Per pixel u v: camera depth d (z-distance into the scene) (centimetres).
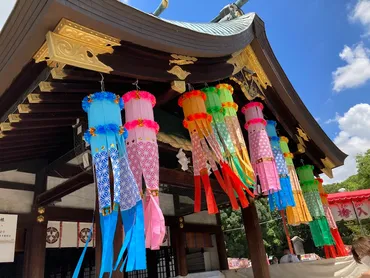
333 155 669
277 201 444
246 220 612
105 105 262
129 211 251
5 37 232
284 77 488
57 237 513
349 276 650
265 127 477
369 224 1577
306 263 713
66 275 986
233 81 456
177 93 325
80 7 207
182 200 754
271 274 752
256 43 429
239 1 557
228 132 380
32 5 204
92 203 556
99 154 247
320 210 598
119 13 236
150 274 840
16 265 852
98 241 297
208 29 377
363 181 1833
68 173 480
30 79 261
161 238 251
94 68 240
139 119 287
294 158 653
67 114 313
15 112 279
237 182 343
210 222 862
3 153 404
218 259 851
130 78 302
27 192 479
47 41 211
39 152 455
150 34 262
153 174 276
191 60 328
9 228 442
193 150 359
